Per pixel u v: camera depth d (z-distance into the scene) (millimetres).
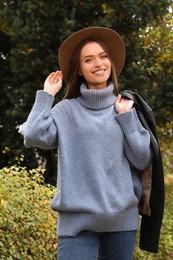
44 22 6750
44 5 6727
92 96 2480
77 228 2363
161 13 7281
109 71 2576
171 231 6414
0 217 3436
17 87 7477
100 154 2391
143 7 7035
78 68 2598
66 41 2566
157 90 7727
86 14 7070
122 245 2457
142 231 2613
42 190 4145
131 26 7145
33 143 2412
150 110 2596
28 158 7512
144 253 5121
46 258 3984
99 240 2469
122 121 2459
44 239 3975
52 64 6797
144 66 7387
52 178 7543
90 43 2562
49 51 6746
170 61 7836
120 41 2682
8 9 6918
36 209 3955
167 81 7629
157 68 7539
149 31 7660
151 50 7832
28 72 6883
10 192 3717
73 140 2453
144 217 2600
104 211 2334
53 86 2531
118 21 7156
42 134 2404
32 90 6863
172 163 9219
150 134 2527
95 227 2379
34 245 3822
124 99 2592
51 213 4176
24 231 3779
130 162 2500
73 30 7043
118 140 2441
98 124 2428
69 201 2352
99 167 2373
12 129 7559
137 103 2598
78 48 2586
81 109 2498
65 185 2371
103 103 2506
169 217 6938
